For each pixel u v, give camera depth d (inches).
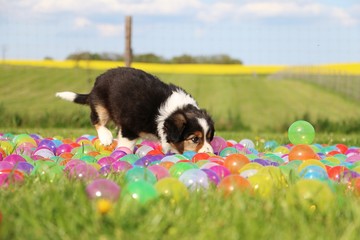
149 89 108.2
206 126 101.7
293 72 636.1
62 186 70.3
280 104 415.2
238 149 111.3
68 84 428.1
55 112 257.4
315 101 439.2
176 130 101.1
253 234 58.3
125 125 110.0
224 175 80.2
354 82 503.8
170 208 63.9
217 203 65.7
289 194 66.5
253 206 65.0
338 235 59.7
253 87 502.9
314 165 80.7
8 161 86.7
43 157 96.1
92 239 57.9
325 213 64.4
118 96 110.5
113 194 65.3
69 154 100.8
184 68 741.3
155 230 59.1
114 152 102.0
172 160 90.8
